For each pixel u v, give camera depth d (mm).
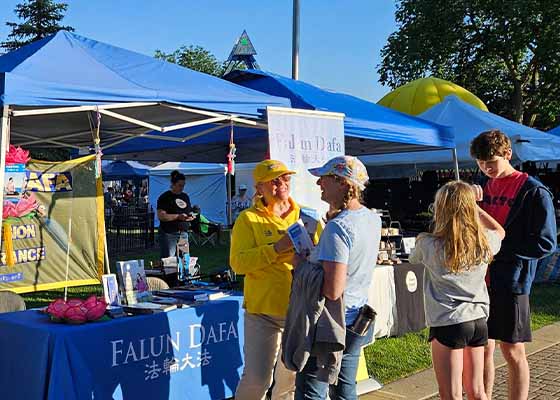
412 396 4695
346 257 2803
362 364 4891
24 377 3389
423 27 23109
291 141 4945
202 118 5883
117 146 9664
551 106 23312
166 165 21375
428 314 3254
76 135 7324
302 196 4965
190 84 4801
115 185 41969
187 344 3941
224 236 19047
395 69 24047
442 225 3160
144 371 3658
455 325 3137
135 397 3586
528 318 3602
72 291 9258
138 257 14203
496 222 3412
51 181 6625
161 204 8078
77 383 3277
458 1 22031
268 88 7035
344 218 2885
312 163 5094
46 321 3561
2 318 3656
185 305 4078
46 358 3277
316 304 2807
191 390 3953
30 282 6445
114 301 3914
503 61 24766
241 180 21625
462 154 10320
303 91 7148
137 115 5750
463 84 24953
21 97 3539
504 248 3553
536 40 21312
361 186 2971
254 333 3494
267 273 3453
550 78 22391
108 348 3465
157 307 3852
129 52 5141
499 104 25781
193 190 21734
